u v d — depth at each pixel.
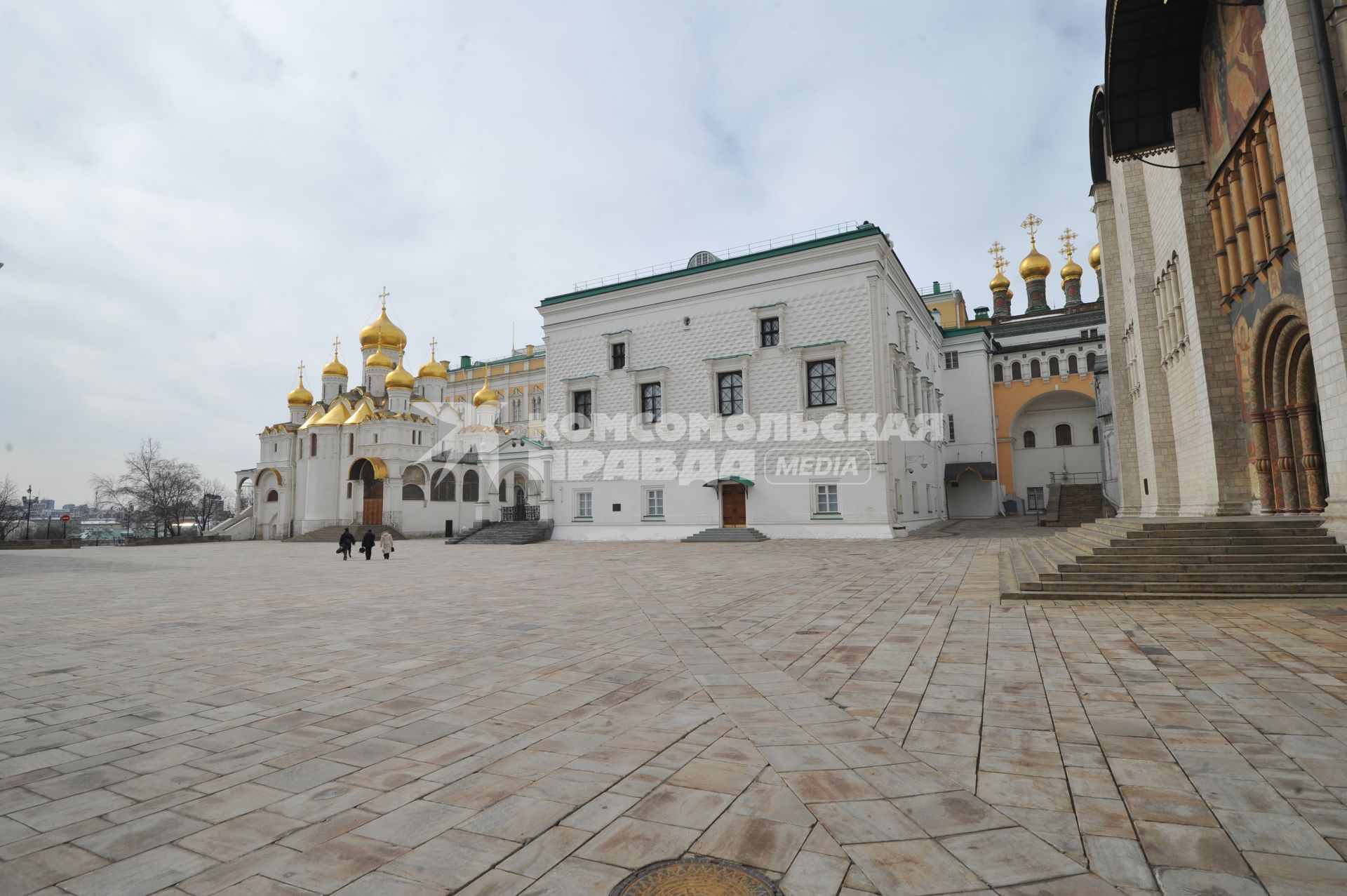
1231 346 14.05
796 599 11.84
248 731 5.35
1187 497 16.89
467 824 3.68
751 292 32.31
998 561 16.25
